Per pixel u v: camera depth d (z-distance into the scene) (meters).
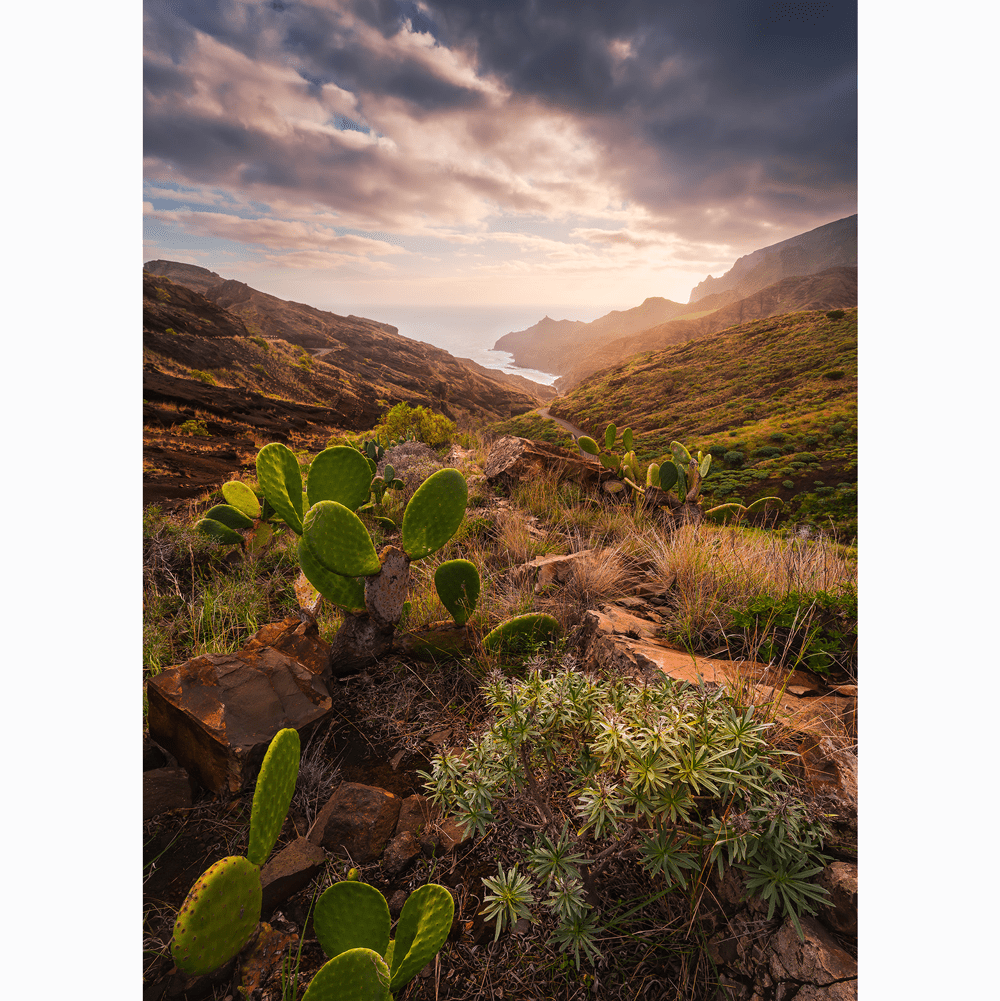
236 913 0.81
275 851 1.11
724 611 1.71
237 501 2.67
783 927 0.81
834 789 0.91
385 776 1.29
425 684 1.58
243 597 2.21
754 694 1.14
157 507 3.57
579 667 1.60
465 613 1.67
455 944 0.94
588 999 0.85
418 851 1.09
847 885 0.80
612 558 2.28
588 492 3.85
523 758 0.97
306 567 1.57
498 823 1.11
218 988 0.89
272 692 1.37
